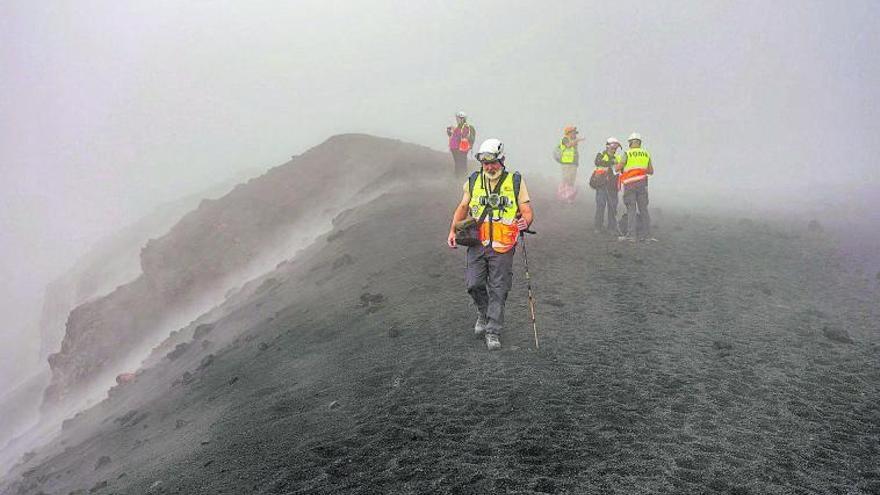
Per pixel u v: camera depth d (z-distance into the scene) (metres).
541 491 4.31
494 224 7.02
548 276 10.55
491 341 7.13
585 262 11.57
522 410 5.64
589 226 15.52
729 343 7.49
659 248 12.95
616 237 13.99
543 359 6.86
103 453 10.01
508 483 4.43
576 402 5.80
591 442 5.04
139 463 7.75
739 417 5.56
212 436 6.96
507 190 7.01
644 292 9.70
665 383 6.28
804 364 6.90
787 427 5.39
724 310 8.91
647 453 4.87
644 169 13.27
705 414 5.60
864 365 6.88
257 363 9.44
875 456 4.92
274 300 14.35
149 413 10.75
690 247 13.23
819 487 4.45
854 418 5.59
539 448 4.93
